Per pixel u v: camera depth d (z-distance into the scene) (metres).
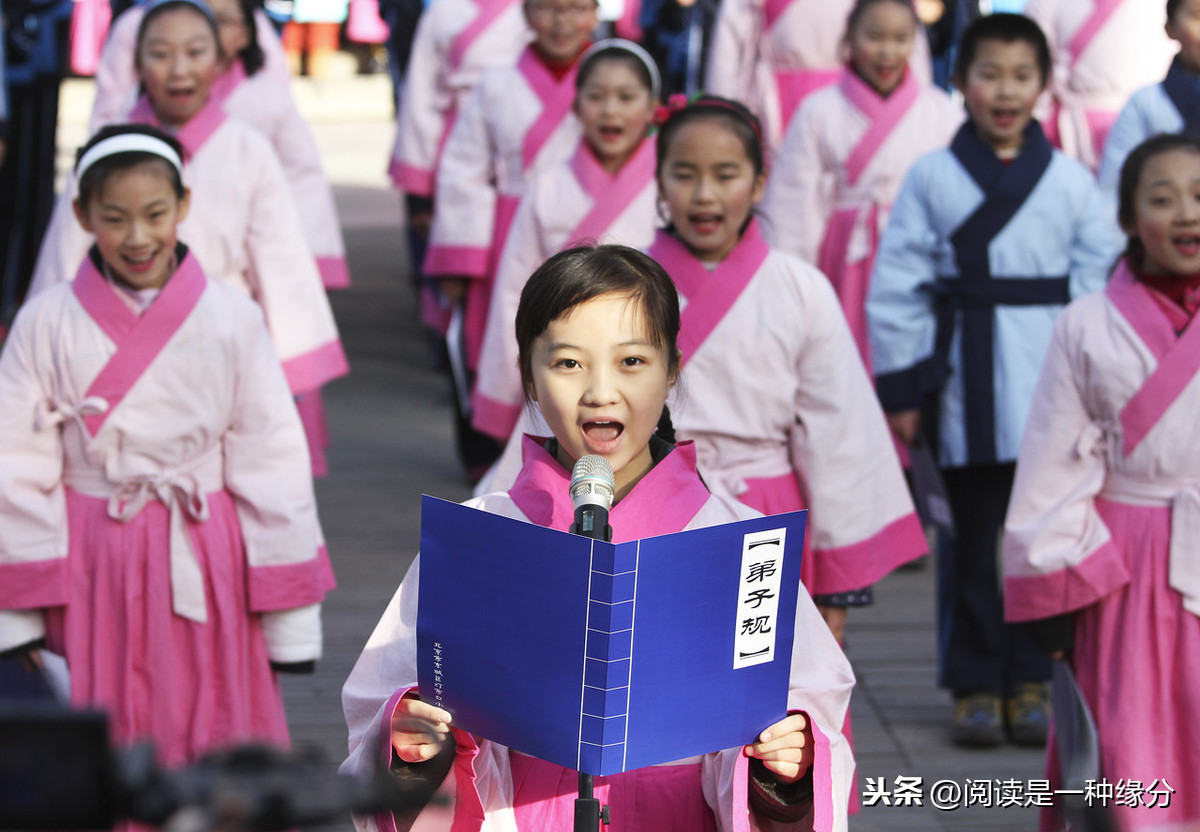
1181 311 7.77
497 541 4.45
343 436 18.61
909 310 11.17
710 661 4.49
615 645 4.32
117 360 7.76
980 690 10.44
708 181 8.13
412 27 21.06
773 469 8.27
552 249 11.88
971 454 10.78
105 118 14.87
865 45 14.02
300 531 8.02
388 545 14.52
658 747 4.48
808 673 5.34
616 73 11.69
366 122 48.72
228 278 11.35
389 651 5.29
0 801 2.18
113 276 7.94
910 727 10.73
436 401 20.42
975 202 11.05
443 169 15.24
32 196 21.20
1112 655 7.84
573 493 4.62
